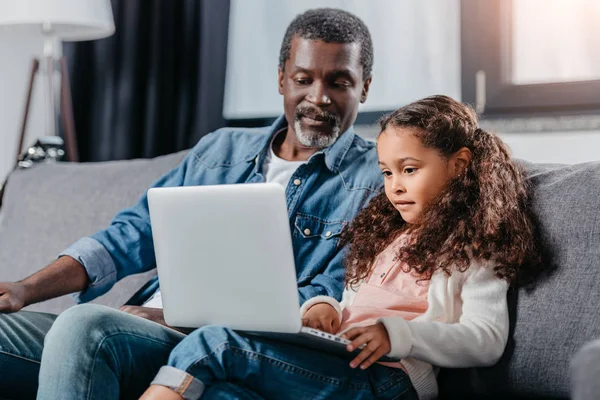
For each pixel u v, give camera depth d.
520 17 2.88
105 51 3.34
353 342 1.35
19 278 2.22
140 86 3.32
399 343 1.37
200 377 1.30
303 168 1.93
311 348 1.40
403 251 1.58
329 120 1.94
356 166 1.94
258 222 1.32
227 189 1.33
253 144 2.04
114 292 2.10
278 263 1.31
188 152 2.23
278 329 1.34
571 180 1.57
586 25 2.81
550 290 1.49
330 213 1.89
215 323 1.40
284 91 2.01
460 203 1.56
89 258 1.88
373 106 3.13
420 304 1.55
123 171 2.28
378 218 1.73
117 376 1.36
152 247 1.98
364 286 1.65
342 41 1.95
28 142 3.54
